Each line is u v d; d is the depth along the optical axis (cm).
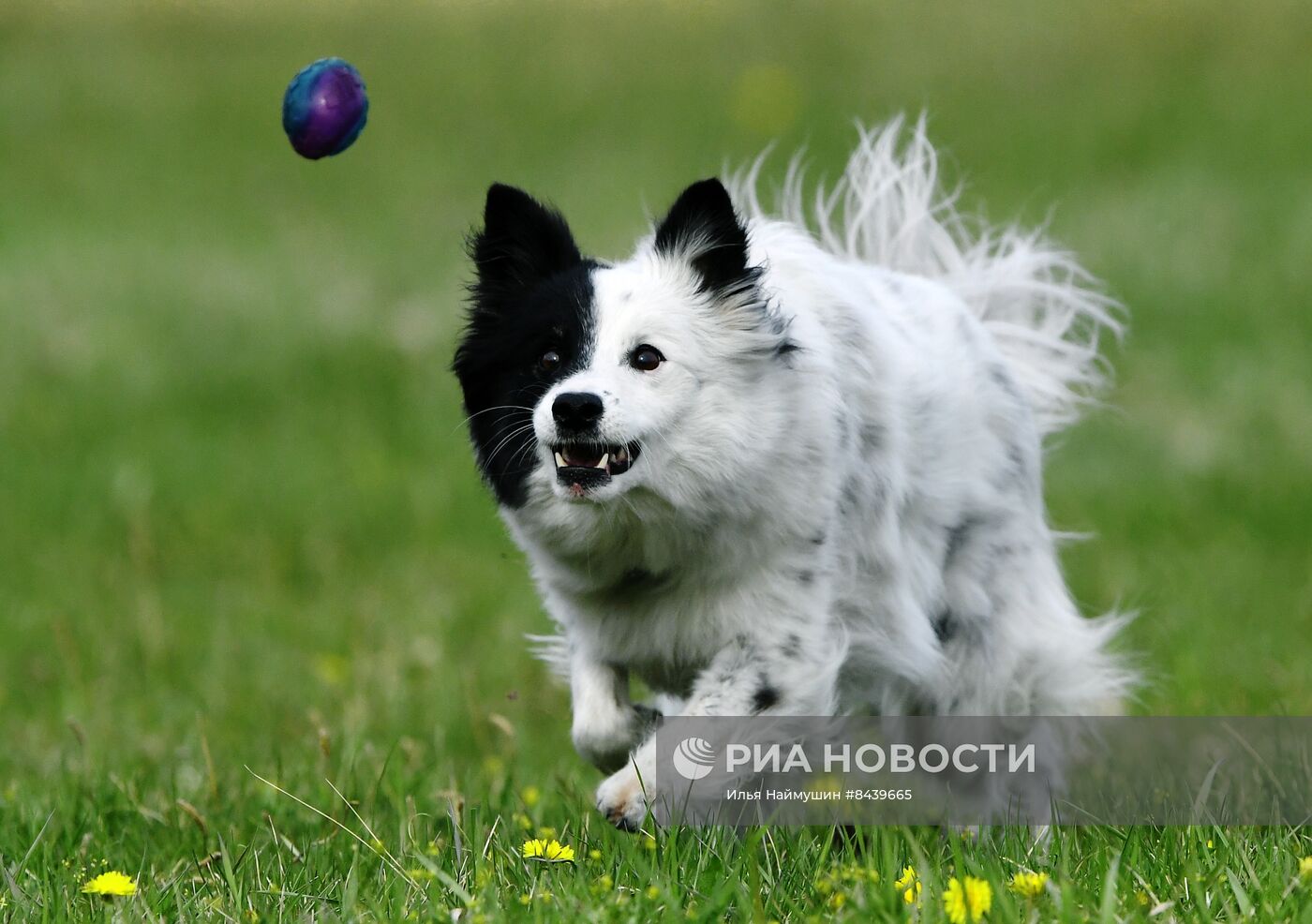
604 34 3753
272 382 2152
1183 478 1747
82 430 1995
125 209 2884
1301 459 1783
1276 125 2998
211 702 1215
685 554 765
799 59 3478
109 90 3509
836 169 2836
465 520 1703
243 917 656
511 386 768
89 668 1319
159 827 852
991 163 2877
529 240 788
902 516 848
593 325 745
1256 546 1527
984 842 785
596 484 722
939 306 912
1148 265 2428
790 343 758
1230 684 1139
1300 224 2558
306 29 3859
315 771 947
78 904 692
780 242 843
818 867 681
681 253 762
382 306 2411
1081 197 2714
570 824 804
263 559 1612
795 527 768
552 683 1227
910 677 853
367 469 1853
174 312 2403
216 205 2911
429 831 814
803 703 775
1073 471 1783
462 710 1161
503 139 3178
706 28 3728
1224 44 3428
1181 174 2802
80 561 1617
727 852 708
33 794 913
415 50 3716
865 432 814
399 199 2908
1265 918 610
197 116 3372
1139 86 3219
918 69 3359
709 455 738
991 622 901
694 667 804
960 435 879
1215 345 2164
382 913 638
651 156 2998
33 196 2947
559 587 804
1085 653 928
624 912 620
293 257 2639
